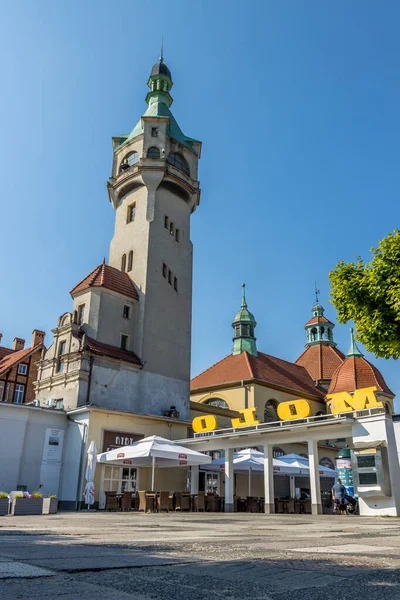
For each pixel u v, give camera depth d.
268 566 3.94
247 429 26.89
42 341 49.88
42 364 31.50
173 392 33.75
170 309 35.66
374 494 19.36
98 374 29.48
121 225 38.31
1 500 15.14
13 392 43.59
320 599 2.82
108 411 27.06
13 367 44.25
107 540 6.05
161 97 43.47
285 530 8.78
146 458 24.92
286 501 23.94
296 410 23.20
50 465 26.25
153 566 3.88
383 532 8.62
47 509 16.08
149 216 36.56
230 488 24.27
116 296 33.28
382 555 4.73
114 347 31.97
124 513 18.70
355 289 18.78
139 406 31.27
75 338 30.06
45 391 30.31
